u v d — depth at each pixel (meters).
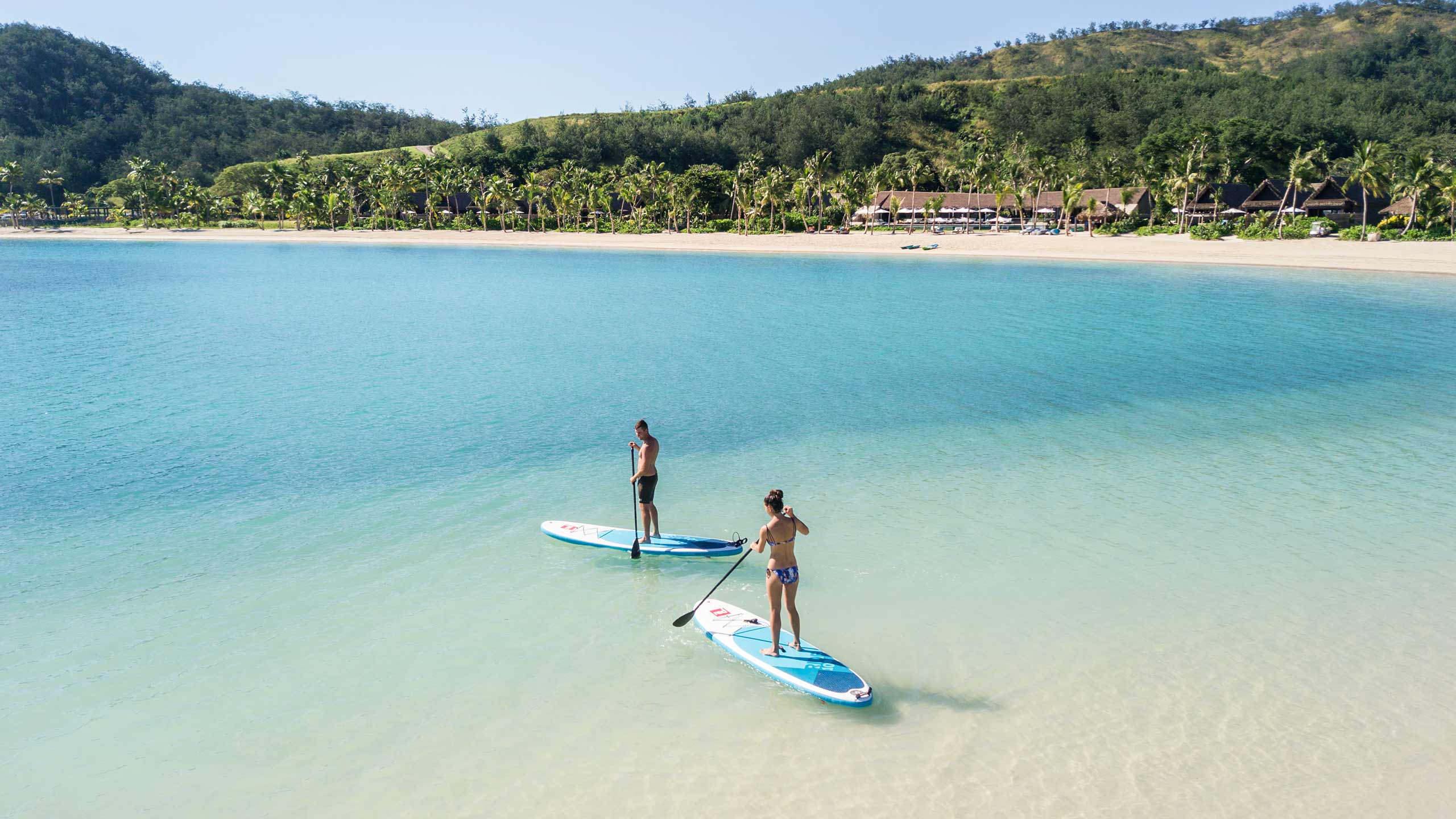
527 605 10.73
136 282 59.34
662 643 9.79
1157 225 105.94
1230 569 11.75
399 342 32.41
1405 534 13.12
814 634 9.89
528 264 76.44
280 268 72.94
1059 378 25.58
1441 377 25.66
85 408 21.58
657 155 192.12
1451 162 136.75
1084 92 198.50
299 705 8.48
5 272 68.75
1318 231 87.69
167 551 12.43
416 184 142.38
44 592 11.05
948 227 122.19
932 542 12.69
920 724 8.23
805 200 133.50
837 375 25.98
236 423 20.05
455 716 8.33
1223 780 7.38
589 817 6.92
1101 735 8.04
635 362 28.27
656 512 12.52
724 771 7.53
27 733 8.02
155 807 7.05
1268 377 25.56
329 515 13.98
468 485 15.54
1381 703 8.55
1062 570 11.69
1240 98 177.75
